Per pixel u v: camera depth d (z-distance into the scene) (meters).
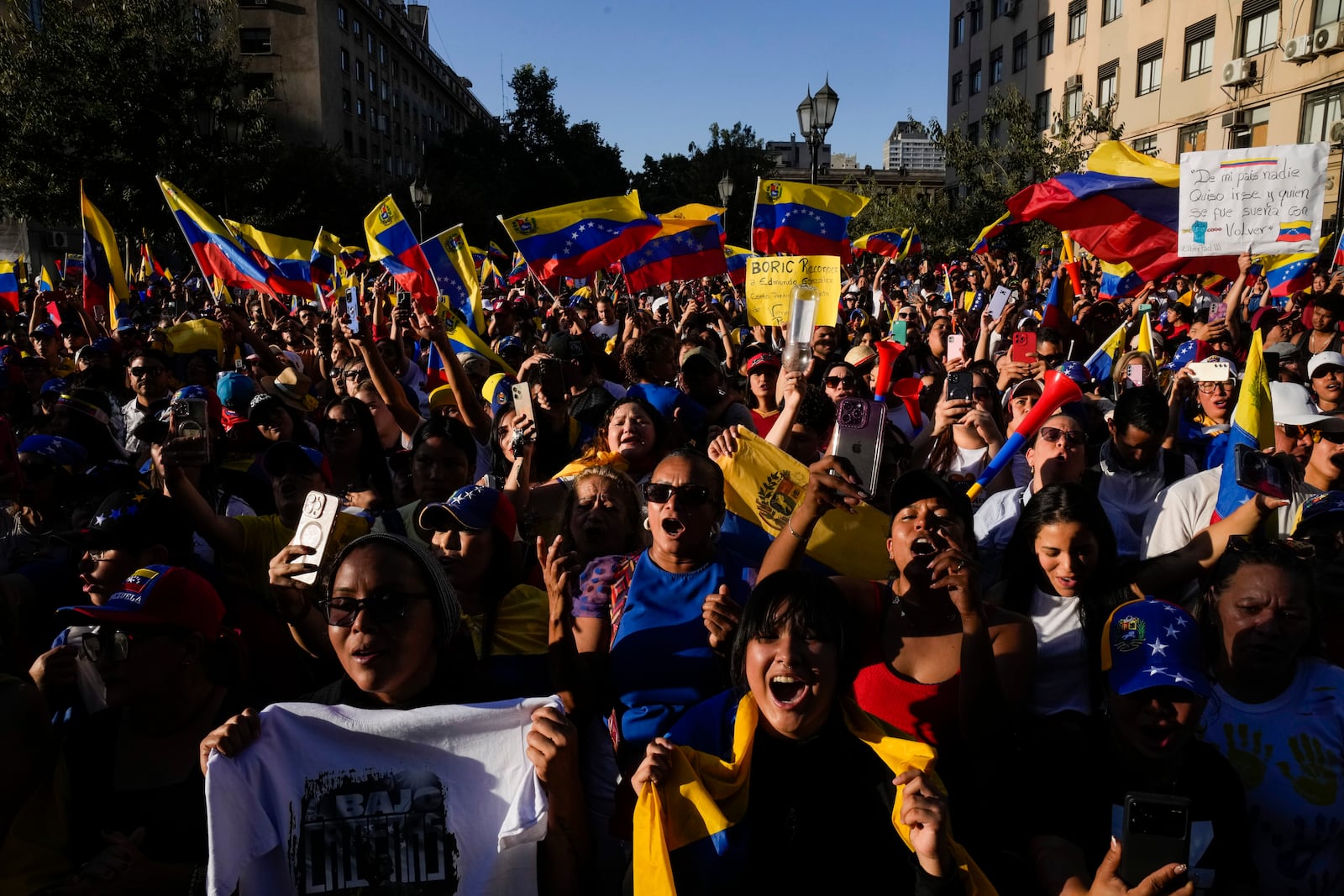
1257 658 2.53
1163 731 2.29
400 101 68.06
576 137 65.50
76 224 26.05
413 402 7.41
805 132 12.55
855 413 2.79
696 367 5.73
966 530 2.90
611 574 3.15
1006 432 5.66
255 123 28.55
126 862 2.22
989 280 15.80
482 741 2.27
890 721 2.78
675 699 2.87
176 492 3.58
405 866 2.18
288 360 8.62
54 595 3.51
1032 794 2.49
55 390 6.39
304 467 3.81
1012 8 39.56
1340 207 16.05
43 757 2.37
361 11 58.44
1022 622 2.87
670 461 3.11
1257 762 2.52
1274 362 6.19
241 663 2.66
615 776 2.75
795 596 2.29
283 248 12.77
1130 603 2.48
